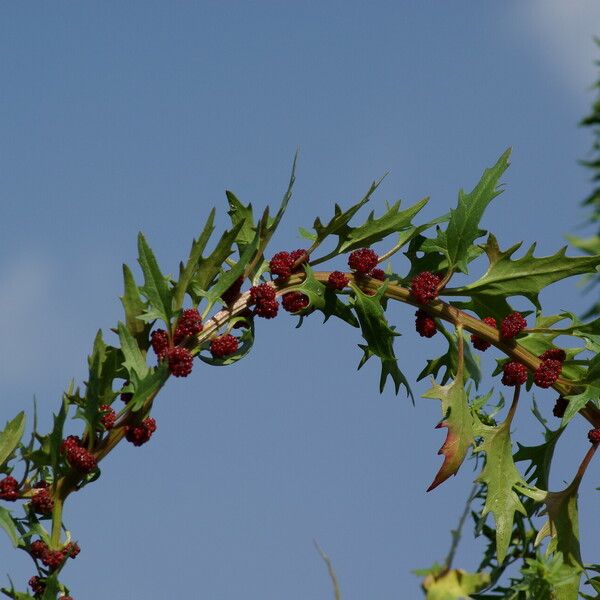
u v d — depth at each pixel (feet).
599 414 14.84
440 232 14.33
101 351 12.50
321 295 13.94
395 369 14.30
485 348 14.84
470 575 9.64
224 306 13.44
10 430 12.61
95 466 12.61
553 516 14.32
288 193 13.44
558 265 14.14
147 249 12.67
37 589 12.44
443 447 13.55
